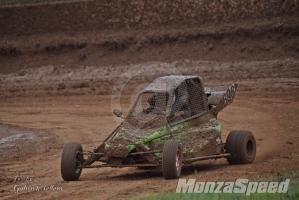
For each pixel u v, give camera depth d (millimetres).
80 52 111438
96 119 54656
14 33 123875
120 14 121875
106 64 106562
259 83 74688
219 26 110812
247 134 27969
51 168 30984
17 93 86312
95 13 123500
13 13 127438
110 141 25000
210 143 26656
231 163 28031
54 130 48125
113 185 24172
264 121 46094
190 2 118938
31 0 132375
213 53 102688
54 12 125938
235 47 102688
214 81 81500
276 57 96938
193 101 27188
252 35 104125
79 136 44062
